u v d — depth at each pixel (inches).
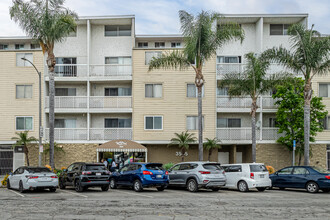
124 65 1355.8
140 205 607.2
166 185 847.1
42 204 616.7
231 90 1170.6
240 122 1403.8
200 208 575.2
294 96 1218.6
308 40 1069.8
